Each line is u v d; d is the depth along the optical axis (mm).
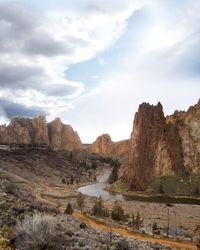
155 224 85500
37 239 20375
